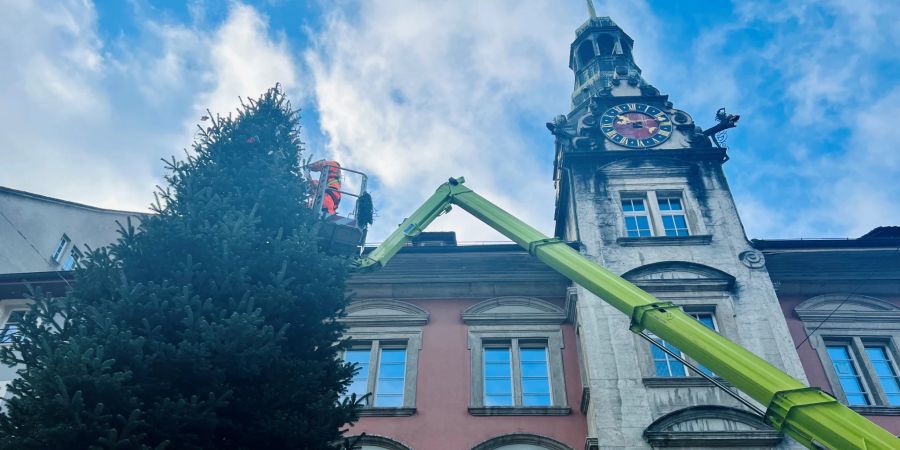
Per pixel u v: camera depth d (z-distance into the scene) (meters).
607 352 15.88
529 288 18.91
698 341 11.83
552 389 16.73
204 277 10.52
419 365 17.34
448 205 18.56
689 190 19.72
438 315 18.48
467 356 17.50
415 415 16.23
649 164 20.48
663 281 17.23
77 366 8.31
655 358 15.98
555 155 23.83
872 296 18.12
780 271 18.36
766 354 15.71
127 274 10.84
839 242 18.59
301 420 9.72
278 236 11.38
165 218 11.55
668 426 14.30
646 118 22.36
